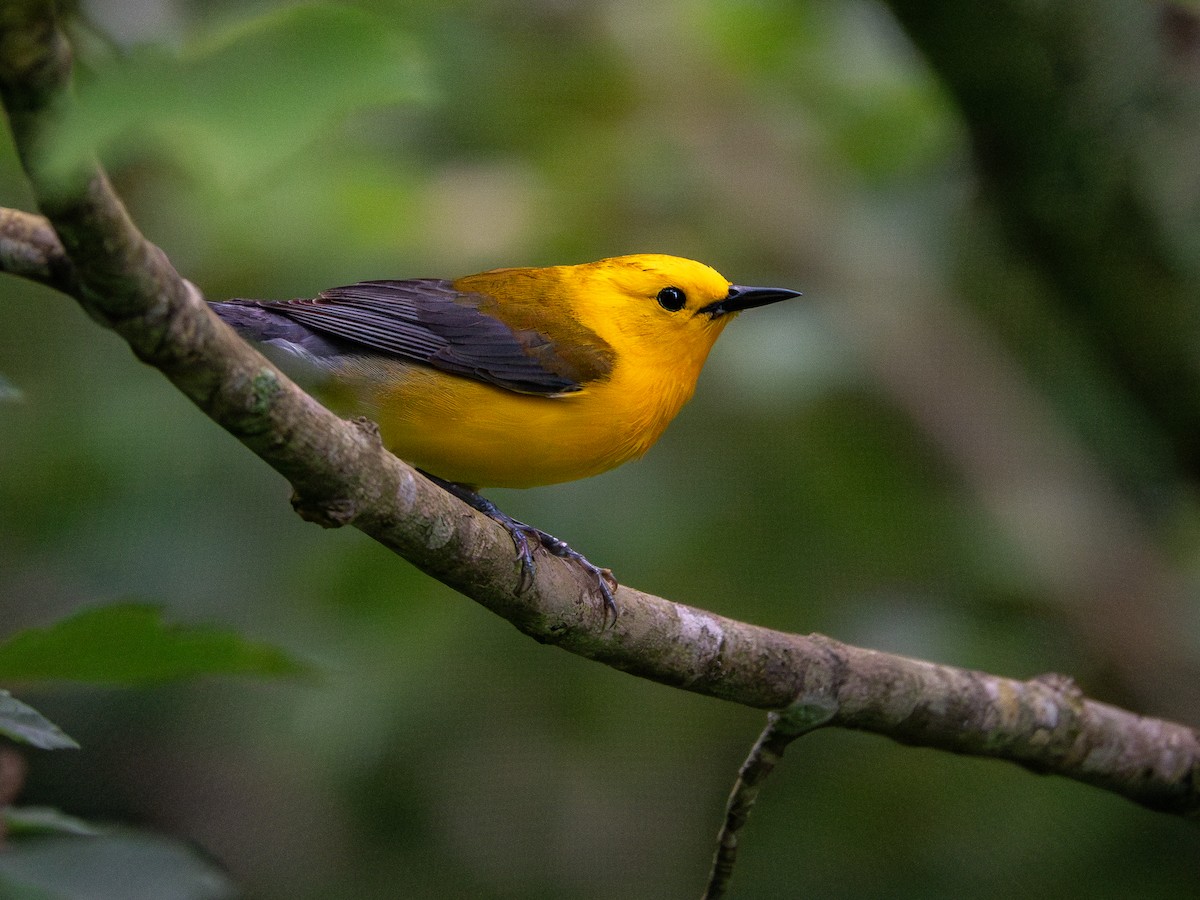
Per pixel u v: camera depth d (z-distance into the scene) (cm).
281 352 819
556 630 641
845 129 1388
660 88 1377
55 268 384
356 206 1156
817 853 1140
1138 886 1059
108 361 1259
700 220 1308
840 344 1235
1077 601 1147
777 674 673
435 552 584
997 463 1240
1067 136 884
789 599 1177
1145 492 1261
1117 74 866
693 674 667
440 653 1130
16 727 360
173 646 385
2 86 243
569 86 1352
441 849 1183
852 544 1219
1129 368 925
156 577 1200
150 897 313
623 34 1368
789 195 1332
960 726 715
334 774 1127
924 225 1324
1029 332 1318
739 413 1253
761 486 1234
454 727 1159
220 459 1220
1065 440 1271
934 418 1259
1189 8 855
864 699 690
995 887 1084
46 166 185
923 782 1141
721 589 1177
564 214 1234
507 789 1170
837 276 1295
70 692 1280
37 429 1234
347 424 519
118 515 1214
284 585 1189
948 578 1216
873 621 1134
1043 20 868
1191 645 1125
